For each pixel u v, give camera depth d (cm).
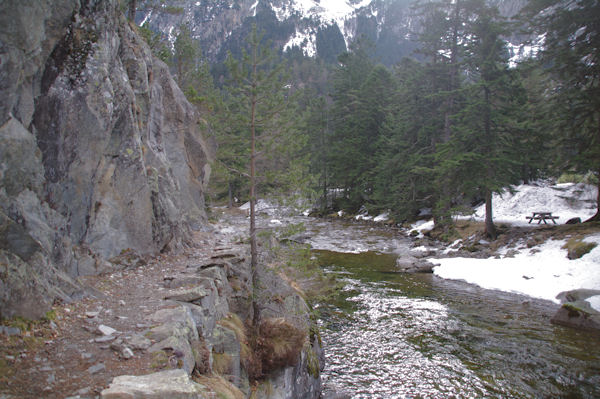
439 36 2986
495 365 995
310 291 1509
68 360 441
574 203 2930
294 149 953
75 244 760
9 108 532
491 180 2186
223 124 942
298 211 917
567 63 1938
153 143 1305
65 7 678
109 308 626
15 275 496
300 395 820
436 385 916
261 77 916
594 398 830
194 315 652
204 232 1677
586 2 1870
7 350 425
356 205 4700
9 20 507
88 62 751
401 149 3656
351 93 4769
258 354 777
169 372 430
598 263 1566
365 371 990
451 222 2678
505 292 1605
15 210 553
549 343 1103
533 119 2248
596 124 1972
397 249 2606
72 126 711
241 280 998
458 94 2719
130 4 1609
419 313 1382
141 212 983
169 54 2438
